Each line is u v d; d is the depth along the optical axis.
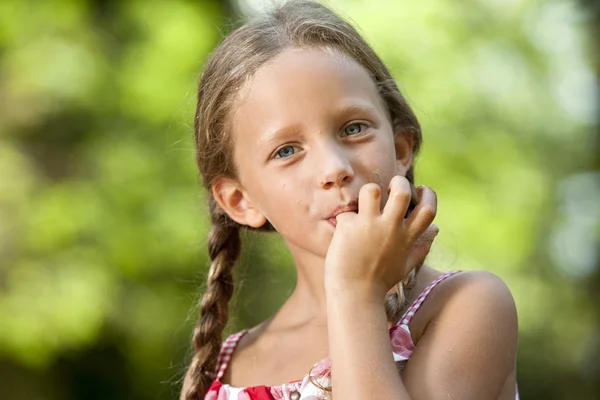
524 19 11.99
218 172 2.62
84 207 9.62
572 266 12.41
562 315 12.61
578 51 12.14
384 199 2.30
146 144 9.80
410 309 2.36
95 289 9.58
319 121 2.30
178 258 9.59
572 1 11.77
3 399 10.43
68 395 10.97
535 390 12.79
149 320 10.12
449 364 2.23
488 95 11.56
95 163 9.81
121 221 9.62
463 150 11.20
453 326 2.28
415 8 10.76
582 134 12.20
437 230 2.28
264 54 2.41
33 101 9.96
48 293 9.58
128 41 10.04
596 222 11.52
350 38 2.49
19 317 9.57
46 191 9.88
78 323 9.60
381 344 2.11
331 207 2.27
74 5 9.98
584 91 12.20
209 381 2.83
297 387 2.45
